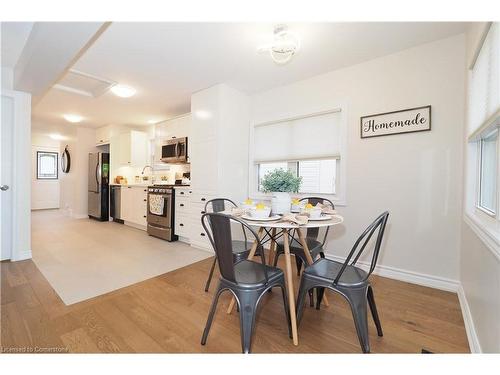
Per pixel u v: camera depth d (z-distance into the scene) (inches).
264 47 82.3
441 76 84.7
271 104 132.1
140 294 79.9
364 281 53.9
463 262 76.1
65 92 136.6
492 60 51.6
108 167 218.5
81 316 66.1
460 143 81.7
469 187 72.2
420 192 88.8
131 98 146.6
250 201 80.0
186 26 77.2
